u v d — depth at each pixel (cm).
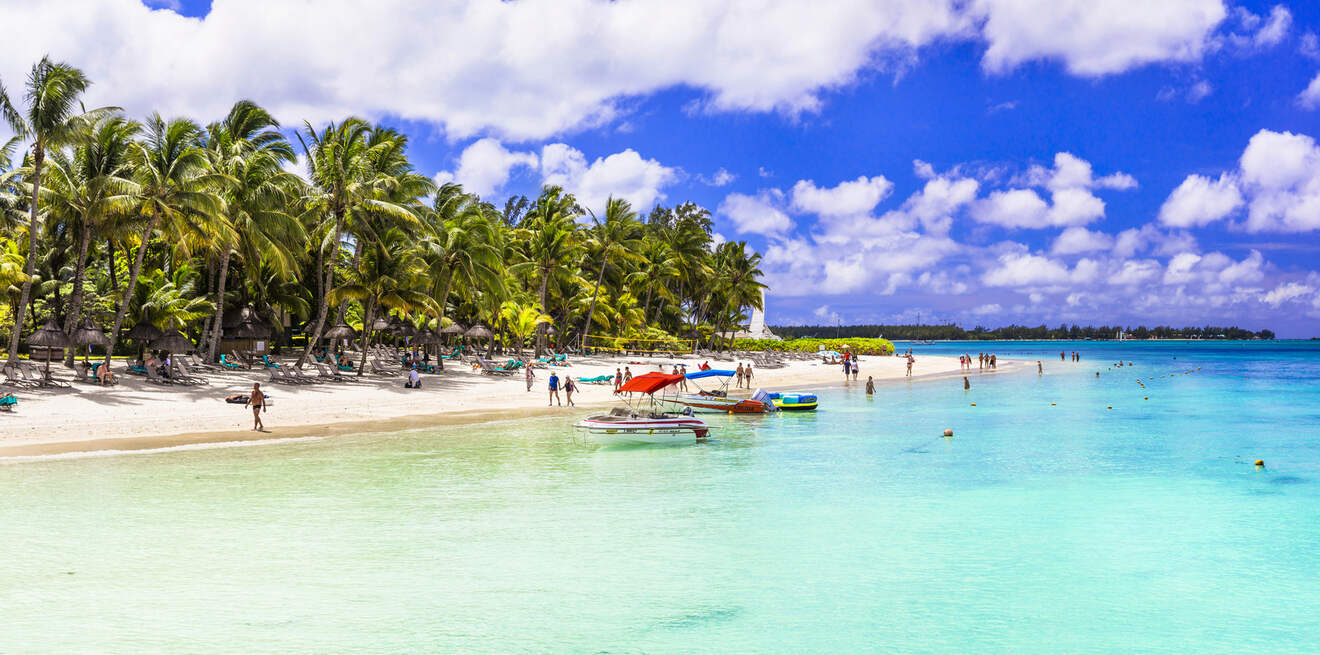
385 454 2430
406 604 1189
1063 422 3694
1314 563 1452
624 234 8262
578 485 2070
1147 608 1222
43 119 3080
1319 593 1294
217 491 1875
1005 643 1086
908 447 2838
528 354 6894
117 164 3584
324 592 1232
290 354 5569
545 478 2145
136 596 1197
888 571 1382
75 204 3594
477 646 1044
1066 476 2291
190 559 1373
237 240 3984
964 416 3938
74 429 2580
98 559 1362
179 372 3644
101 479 1966
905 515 1794
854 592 1275
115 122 3541
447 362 5981
